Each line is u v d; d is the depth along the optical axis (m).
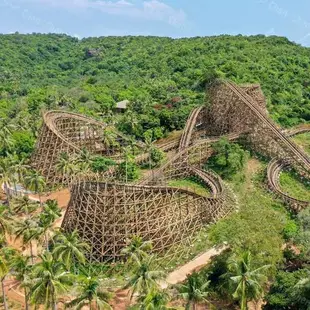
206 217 97.06
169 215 91.31
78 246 76.62
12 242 96.50
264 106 176.38
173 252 89.19
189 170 130.88
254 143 144.00
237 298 68.12
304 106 192.38
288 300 63.97
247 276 60.44
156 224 89.56
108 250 87.44
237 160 130.88
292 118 182.62
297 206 107.62
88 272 83.94
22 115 187.25
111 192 88.06
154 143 162.00
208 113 164.00
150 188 89.31
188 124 152.25
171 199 91.94
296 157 128.75
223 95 157.50
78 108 193.25
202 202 96.75
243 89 165.38
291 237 86.19
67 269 70.88
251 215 82.94
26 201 100.69
